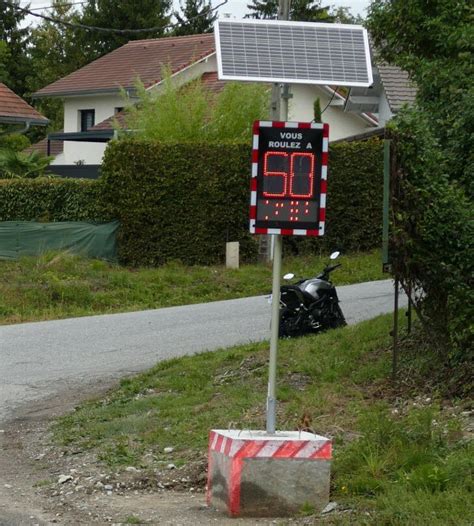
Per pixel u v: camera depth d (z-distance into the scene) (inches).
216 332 697.6
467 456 322.3
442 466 319.9
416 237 448.1
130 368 589.6
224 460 321.4
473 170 499.2
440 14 575.2
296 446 317.4
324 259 1045.2
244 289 944.3
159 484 361.7
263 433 328.8
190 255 1041.5
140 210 1029.8
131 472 376.5
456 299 438.0
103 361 615.2
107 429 439.5
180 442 408.2
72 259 984.9
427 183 450.3
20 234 1011.9
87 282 927.0
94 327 749.9
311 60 343.3
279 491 316.2
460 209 449.1
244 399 457.1
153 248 1035.9
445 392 423.8
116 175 1030.4
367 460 332.2
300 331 625.9
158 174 1032.8
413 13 580.4
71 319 805.2
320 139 324.5
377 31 604.1
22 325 778.2
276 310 332.8
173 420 442.6
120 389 528.7
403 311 577.0
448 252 447.5
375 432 356.2
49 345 676.1
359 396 437.4
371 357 497.7
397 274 452.1
